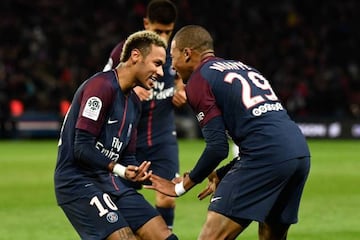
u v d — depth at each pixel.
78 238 24.12
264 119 16.61
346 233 24.94
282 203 17.45
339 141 70.31
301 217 28.08
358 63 84.62
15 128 70.81
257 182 16.48
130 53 16.75
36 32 81.81
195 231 25.52
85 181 16.73
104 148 16.81
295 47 85.25
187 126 70.94
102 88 16.45
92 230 16.52
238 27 88.38
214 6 89.31
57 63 78.62
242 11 90.00
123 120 16.91
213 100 16.61
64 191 16.78
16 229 25.69
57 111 73.44
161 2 23.19
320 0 91.19
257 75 17.23
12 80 74.50
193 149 58.56
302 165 16.78
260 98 16.75
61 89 74.62
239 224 16.72
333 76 80.12
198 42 17.39
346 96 78.12
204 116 16.59
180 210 29.97
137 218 17.03
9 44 81.38
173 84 23.72
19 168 46.16
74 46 80.44
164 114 23.83
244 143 16.67
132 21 85.69
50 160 50.94
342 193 34.84
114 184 17.19
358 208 30.34
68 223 26.84
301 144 16.75
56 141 69.75
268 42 86.50
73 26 84.31
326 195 34.19
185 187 16.94
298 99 75.50
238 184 16.56
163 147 23.83
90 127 16.28
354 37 87.62
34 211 29.72
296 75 81.69
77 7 87.25
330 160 51.19
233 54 84.56
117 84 16.69
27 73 76.44
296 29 88.44
